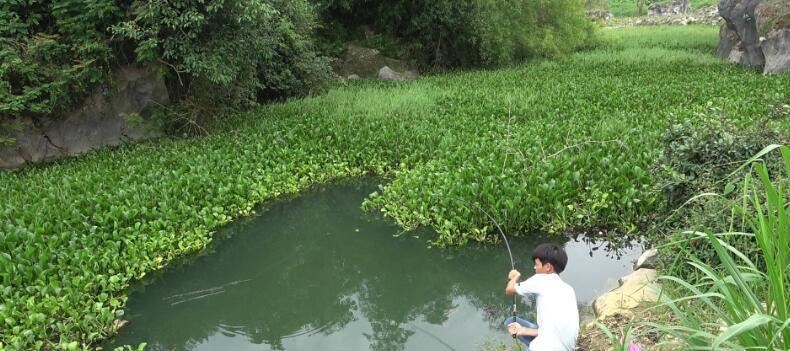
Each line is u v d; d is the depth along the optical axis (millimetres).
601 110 13195
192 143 11883
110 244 7363
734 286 3332
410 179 9539
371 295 7008
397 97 15234
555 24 25375
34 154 11625
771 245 2766
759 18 17984
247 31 12008
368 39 22906
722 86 14852
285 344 5996
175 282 7273
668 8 47875
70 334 5777
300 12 16828
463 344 5691
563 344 3979
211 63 11305
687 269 5492
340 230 8789
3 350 5332
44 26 11555
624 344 3059
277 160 10945
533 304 6441
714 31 32781
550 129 11492
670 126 7504
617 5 55750
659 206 7285
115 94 12219
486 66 23547
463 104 14805
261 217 9281
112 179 9500
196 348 5949
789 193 4703
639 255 7344
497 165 9242
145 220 8180
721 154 6488
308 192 10297
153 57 11219
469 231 7977
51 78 11078
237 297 6996
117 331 6160
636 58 22000
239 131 12531
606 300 5660
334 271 7648
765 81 15227
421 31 22906
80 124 12125
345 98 15797
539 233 8016
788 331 2615
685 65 19766
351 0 22000
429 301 6777
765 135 6609
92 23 11109
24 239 7316
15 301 6047
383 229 8656
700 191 6270
